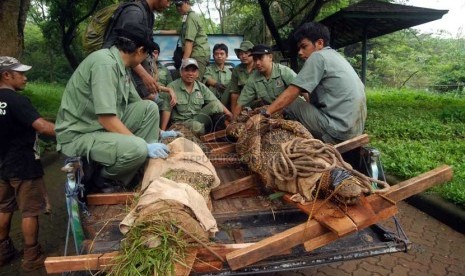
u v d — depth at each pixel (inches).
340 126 141.3
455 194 191.3
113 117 115.2
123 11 157.4
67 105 120.3
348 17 373.1
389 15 369.7
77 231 94.9
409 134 334.3
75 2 581.3
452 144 290.7
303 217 105.0
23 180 140.3
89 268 77.0
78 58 885.8
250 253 78.0
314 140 101.6
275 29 462.9
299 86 141.3
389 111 469.7
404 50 1145.4
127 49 120.8
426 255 155.0
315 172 91.9
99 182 119.4
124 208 106.6
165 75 236.1
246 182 114.6
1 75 140.9
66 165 98.0
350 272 142.2
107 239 94.9
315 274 140.1
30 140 141.7
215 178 110.1
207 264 80.4
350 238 100.3
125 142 110.3
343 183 87.0
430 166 234.1
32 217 142.8
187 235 78.9
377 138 323.6
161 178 94.2
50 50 1011.9
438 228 180.9
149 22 170.7
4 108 134.6
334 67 142.0
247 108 160.1
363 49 422.9
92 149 112.8
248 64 230.2
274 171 98.1
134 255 74.0
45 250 159.3
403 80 1128.2
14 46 274.7
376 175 115.7
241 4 686.5
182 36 252.2
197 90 202.5
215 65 275.6
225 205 109.3
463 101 574.6
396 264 148.0
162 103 189.3
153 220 78.4
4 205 146.5
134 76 174.6
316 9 463.5
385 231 100.7
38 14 1000.2
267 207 106.7
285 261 88.3
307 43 156.4
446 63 1107.3
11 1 269.0
